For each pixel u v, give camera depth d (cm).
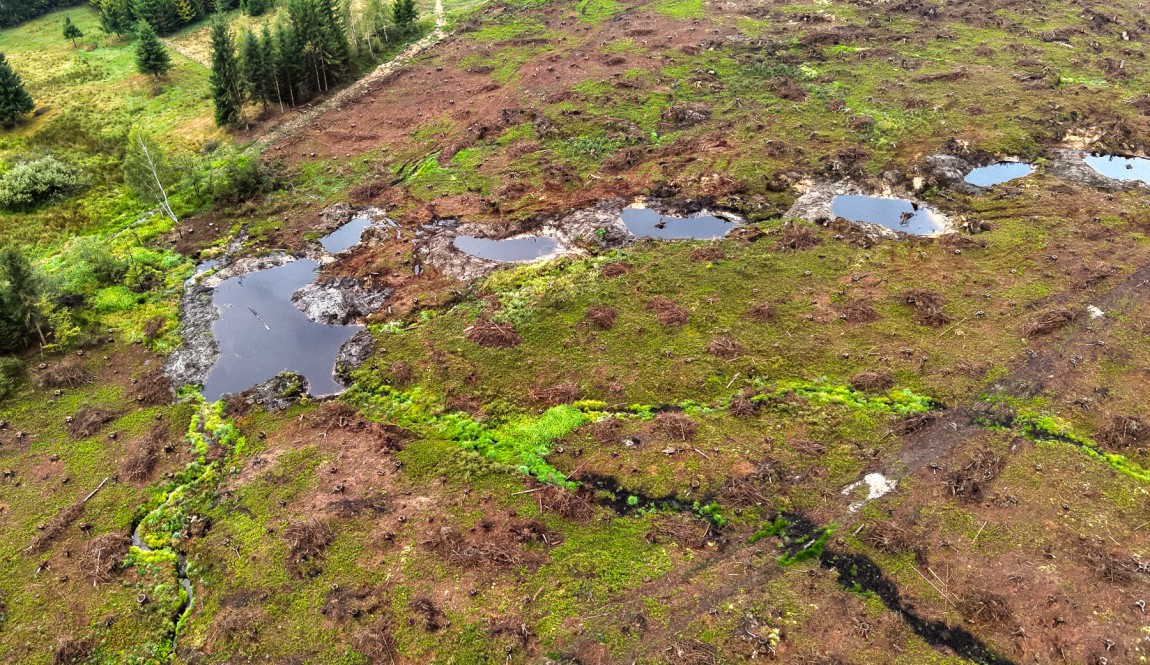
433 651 1702
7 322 2648
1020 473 2072
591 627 1736
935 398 2347
